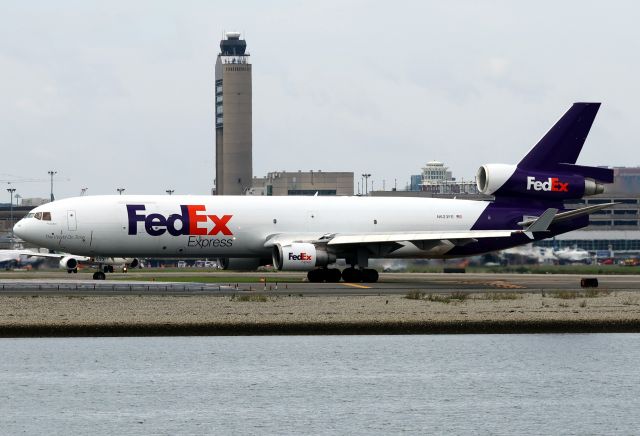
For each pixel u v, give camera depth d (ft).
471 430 469.98
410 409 503.61
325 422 481.87
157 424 476.95
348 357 615.16
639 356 625.00
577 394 533.14
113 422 480.23
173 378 561.02
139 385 546.26
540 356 623.77
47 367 581.94
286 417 489.26
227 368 583.58
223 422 480.23
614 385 552.00
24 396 524.11
